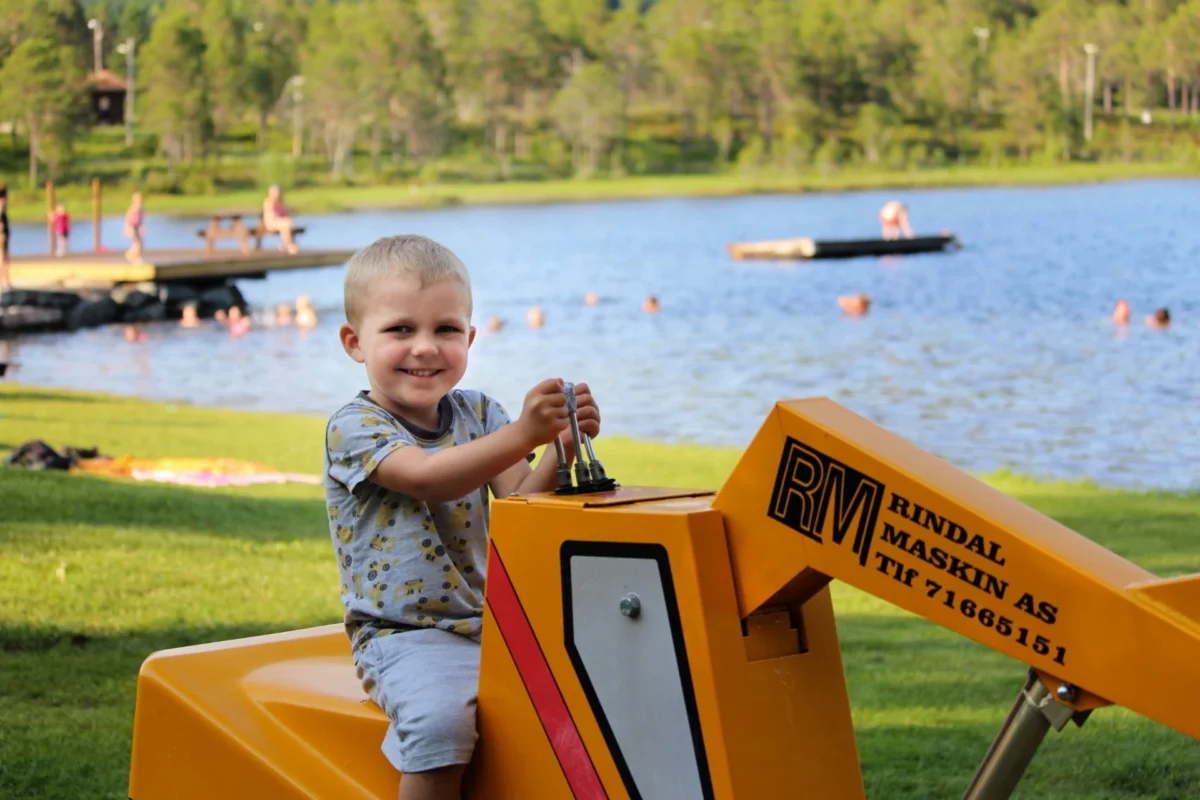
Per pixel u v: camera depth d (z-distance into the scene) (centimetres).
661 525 204
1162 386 1631
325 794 243
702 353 2014
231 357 1984
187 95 9888
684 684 203
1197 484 1042
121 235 5422
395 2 10806
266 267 2898
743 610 205
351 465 247
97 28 10988
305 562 641
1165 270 3328
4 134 9544
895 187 8731
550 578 220
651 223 5984
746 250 3988
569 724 218
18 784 361
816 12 11344
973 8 11794
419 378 254
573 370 1836
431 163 10356
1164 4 11306
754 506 202
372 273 257
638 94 12019
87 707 427
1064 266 3459
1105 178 8981
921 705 444
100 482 840
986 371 1781
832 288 3041
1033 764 389
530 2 11456
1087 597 172
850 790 213
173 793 266
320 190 9012
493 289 3136
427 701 230
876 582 190
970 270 3406
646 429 1339
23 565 613
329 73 10544
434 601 246
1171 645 166
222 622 530
